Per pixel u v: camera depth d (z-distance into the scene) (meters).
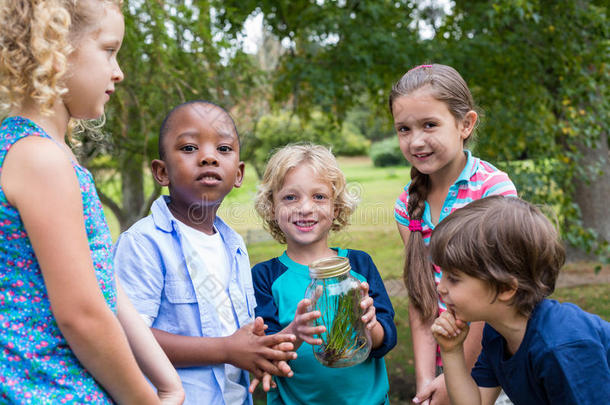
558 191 5.16
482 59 4.89
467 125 1.83
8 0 0.97
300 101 5.20
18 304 0.98
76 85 1.05
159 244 1.57
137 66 3.76
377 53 4.83
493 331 1.45
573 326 1.25
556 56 5.00
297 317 1.51
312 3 4.86
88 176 1.10
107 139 4.08
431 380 1.77
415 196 1.89
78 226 1.00
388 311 1.77
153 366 1.25
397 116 1.79
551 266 1.30
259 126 4.39
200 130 1.57
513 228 1.28
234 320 1.66
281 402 1.73
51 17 0.97
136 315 1.29
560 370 1.21
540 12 4.94
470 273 1.30
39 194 0.96
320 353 1.56
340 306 1.52
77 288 0.97
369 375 1.72
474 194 1.80
